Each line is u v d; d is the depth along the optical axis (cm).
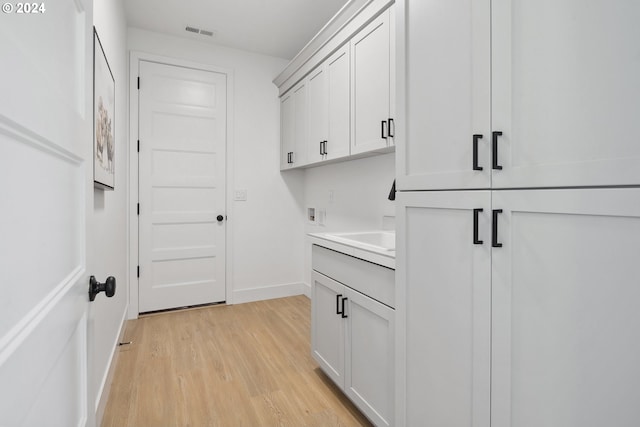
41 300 54
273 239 368
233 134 345
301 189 380
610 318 73
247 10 275
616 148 71
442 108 113
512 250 92
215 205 339
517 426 91
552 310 83
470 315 104
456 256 108
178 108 321
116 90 229
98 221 164
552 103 82
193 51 325
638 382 68
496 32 94
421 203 121
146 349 243
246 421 167
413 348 126
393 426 141
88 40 87
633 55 68
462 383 107
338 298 179
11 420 42
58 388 64
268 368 217
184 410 174
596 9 74
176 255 324
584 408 77
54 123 60
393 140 191
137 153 305
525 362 89
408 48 127
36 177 52
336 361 186
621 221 71
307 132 297
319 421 167
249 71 351
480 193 100
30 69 48
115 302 223
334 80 252
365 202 275
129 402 180
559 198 80
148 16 284
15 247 45
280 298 368
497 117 95
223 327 284
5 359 41
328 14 280
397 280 133
